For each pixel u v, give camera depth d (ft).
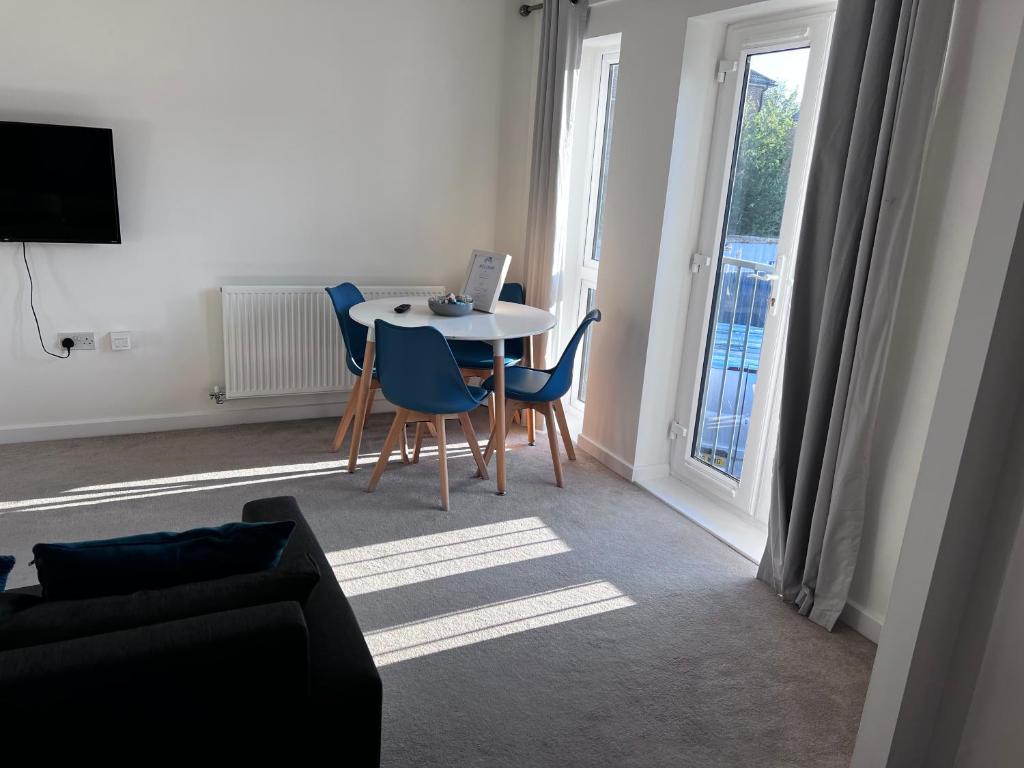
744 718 7.18
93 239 12.00
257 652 4.55
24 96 11.49
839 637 8.54
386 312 12.30
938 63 7.10
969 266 5.38
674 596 9.20
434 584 9.14
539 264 14.24
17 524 9.94
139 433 13.30
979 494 5.67
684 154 11.23
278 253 13.62
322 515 10.71
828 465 8.46
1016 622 5.73
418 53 13.83
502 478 11.70
